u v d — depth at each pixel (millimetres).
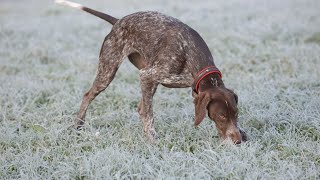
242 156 4859
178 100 6777
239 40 9828
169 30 5164
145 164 4715
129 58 5785
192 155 4926
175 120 6117
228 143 4777
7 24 12117
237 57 8719
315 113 5906
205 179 4430
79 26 11953
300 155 4992
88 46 10141
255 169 4574
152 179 4520
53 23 12500
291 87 6965
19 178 4656
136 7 13695
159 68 5113
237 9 13031
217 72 4934
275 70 8055
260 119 5863
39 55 9492
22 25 12180
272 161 4828
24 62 9094
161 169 4562
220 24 11016
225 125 4750
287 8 12570
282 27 10477
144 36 5293
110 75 5629
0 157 5039
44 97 7301
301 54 8586
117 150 4973
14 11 15242
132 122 5984
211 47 9320
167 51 5070
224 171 4605
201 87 4852
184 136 5508
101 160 4844
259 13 12180
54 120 6219
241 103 6371
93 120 6160
